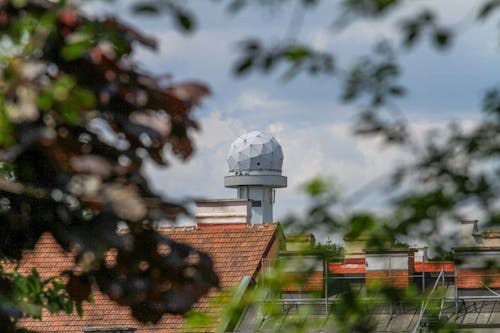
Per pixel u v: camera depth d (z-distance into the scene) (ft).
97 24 44.93
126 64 48.14
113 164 47.50
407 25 38.55
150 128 48.34
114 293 50.85
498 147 40.40
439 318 47.11
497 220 40.70
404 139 40.42
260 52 38.29
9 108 44.37
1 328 50.72
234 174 490.49
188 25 38.11
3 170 48.39
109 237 48.78
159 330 258.57
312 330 43.42
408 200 40.83
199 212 319.06
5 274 54.65
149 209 47.65
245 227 298.35
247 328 233.55
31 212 49.55
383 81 39.55
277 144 487.61
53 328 265.95
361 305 42.78
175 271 50.42
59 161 46.78
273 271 43.68
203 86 48.67
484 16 37.68
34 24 46.26
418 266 252.01
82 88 45.91
